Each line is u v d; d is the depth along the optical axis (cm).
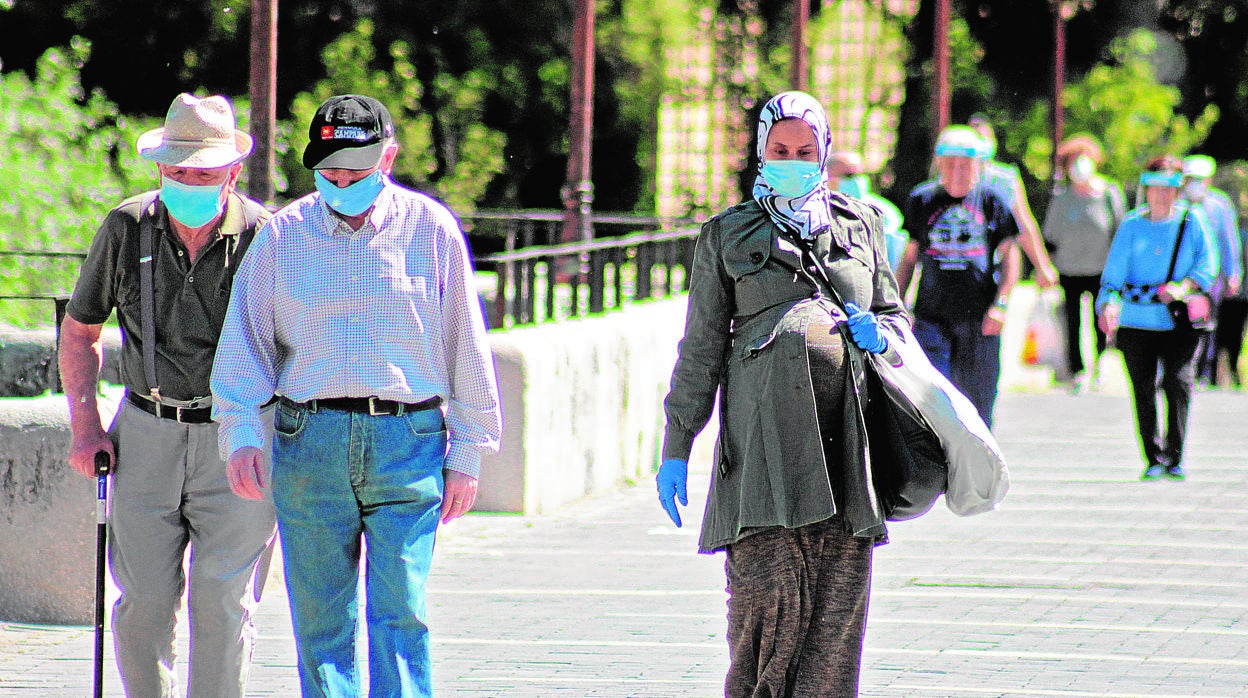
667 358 4812
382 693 1941
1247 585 3297
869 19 10444
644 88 9138
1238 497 4300
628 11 9294
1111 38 13488
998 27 13200
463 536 3753
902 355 1961
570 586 3278
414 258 1950
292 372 1952
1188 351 4550
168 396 2028
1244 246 7150
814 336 1933
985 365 3812
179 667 2666
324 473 1934
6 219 5031
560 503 4150
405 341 1941
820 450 1912
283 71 9862
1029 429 5619
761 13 10138
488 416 1997
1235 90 14388
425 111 9850
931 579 3347
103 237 2025
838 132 10562
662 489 2019
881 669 2661
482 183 8944
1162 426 5731
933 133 9194
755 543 1959
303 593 1967
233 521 2048
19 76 5578
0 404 2939
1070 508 4141
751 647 1978
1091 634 2900
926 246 3806
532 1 10475
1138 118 12050
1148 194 4566
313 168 1902
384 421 1938
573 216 5684
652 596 3198
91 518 2916
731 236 1986
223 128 1986
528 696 2506
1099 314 4588
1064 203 6894
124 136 5941
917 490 1983
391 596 1948
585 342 4262
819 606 1964
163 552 2045
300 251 1941
